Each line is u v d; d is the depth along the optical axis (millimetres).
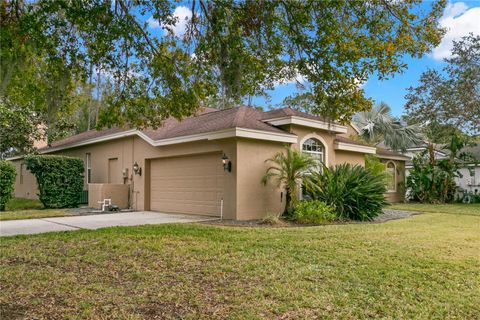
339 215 10984
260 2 5703
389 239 7328
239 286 4488
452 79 20203
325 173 11578
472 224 10133
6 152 19422
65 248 6262
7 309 3686
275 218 10023
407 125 23953
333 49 5723
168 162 13727
